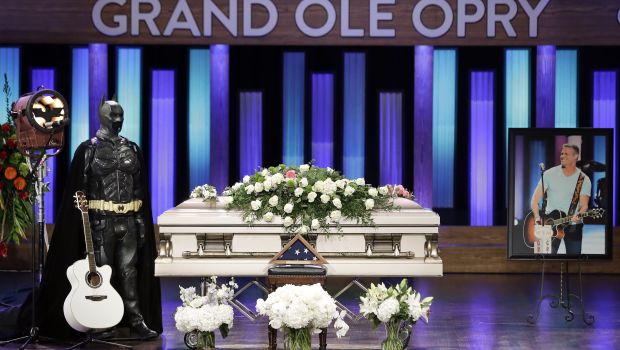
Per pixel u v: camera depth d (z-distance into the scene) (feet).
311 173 39.65
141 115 63.46
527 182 45.60
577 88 63.36
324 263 37.40
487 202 64.08
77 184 39.68
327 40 61.87
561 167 45.50
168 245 38.11
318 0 61.87
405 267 37.78
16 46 63.05
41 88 39.86
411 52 64.34
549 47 62.13
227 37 61.82
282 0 61.82
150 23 61.67
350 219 37.99
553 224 45.44
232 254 38.01
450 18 61.87
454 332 42.86
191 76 63.57
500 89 63.82
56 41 61.87
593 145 45.50
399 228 37.96
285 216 38.17
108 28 61.77
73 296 37.17
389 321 35.27
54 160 63.16
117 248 40.34
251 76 64.34
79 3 61.82
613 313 48.26
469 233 63.57
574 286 57.72
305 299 32.73
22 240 63.16
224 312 36.22
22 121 38.52
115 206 39.65
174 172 63.72
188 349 38.50
